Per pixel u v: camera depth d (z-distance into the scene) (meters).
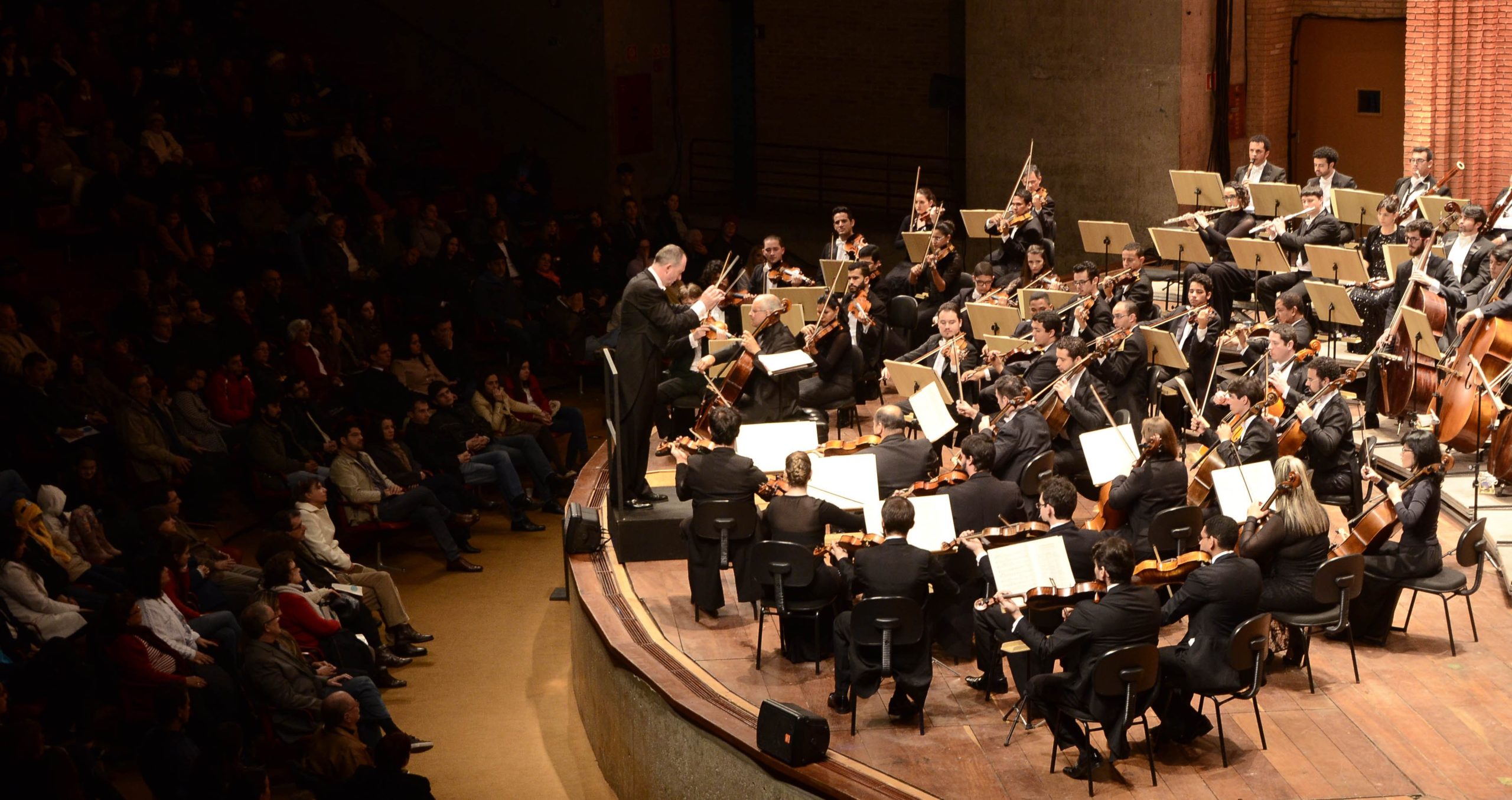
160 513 9.50
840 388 11.23
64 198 14.35
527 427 13.20
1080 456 9.84
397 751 7.43
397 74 21.09
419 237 15.98
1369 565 7.99
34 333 12.43
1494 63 13.80
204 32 18.27
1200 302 10.97
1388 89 17.23
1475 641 8.19
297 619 9.06
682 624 8.64
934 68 20.94
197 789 7.13
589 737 9.16
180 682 8.34
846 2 21.31
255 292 14.11
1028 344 10.64
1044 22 17.45
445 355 14.20
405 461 11.94
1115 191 17.39
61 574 9.12
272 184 16.62
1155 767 6.95
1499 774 6.82
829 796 6.72
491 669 10.15
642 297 9.15
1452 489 9.81
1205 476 8.84
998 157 18.20
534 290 16.19
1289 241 12.58
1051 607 7.06
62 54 15.96
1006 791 6.74
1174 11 16.50
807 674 7.98
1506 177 14.02
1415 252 10.83
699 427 9.48
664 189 21.52
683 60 21.44
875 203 21.72
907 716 7.47
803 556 7.56
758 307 10.12
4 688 7.73
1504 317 10.30
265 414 11.76
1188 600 7.01
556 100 20.56
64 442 10.95
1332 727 7.31
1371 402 10.86
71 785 7.04
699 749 7.52
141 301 12.76
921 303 13.13
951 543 7.71
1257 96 17.70
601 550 9.80
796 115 22.11
